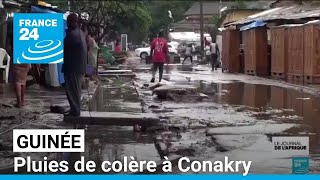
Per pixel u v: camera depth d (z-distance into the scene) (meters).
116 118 8.69
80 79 8.84
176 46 54.09
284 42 20.66
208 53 38.41
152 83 18.25
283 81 19.88
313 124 9.62
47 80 15.05
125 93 14.94
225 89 16.62
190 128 9.12
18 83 10.87
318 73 18.00
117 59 36.25
